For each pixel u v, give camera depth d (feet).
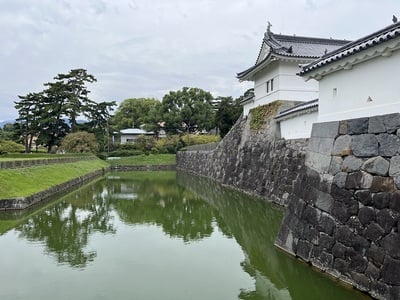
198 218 52.13
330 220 26.16
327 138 28.12
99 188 91.45
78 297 24.90
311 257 28.04
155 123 231.91
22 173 71.61
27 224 48.39
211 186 91.66
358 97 26.27
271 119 65.77
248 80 83.92
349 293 23.11
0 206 55.83
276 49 63.82
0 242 39.27
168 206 62.95
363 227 22.90
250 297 24.75
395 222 20.47
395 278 19.80
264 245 36.37
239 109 146.92
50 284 27.30
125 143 223.30
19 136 183.01
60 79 182.09
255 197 66.69
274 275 28.53
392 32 21.17
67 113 179.32
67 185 87.81
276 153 61.16
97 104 198.18
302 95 65.82
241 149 80.69
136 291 25.89
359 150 24.38
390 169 21.58
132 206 63.21
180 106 227.40
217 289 26.23
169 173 148.15
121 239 40.68
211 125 217.15
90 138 174.29
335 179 26.27
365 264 22.33
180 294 25.31
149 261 32.81
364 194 23.24
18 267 31.22
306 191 30.09
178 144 204.23
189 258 33.58
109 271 30.14
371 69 24.95
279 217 49.85
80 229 45.62
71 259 33.40
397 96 22.59
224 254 34.68
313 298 23.86
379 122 22.94
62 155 143.23
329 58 27.81
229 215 53.47
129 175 137.28
